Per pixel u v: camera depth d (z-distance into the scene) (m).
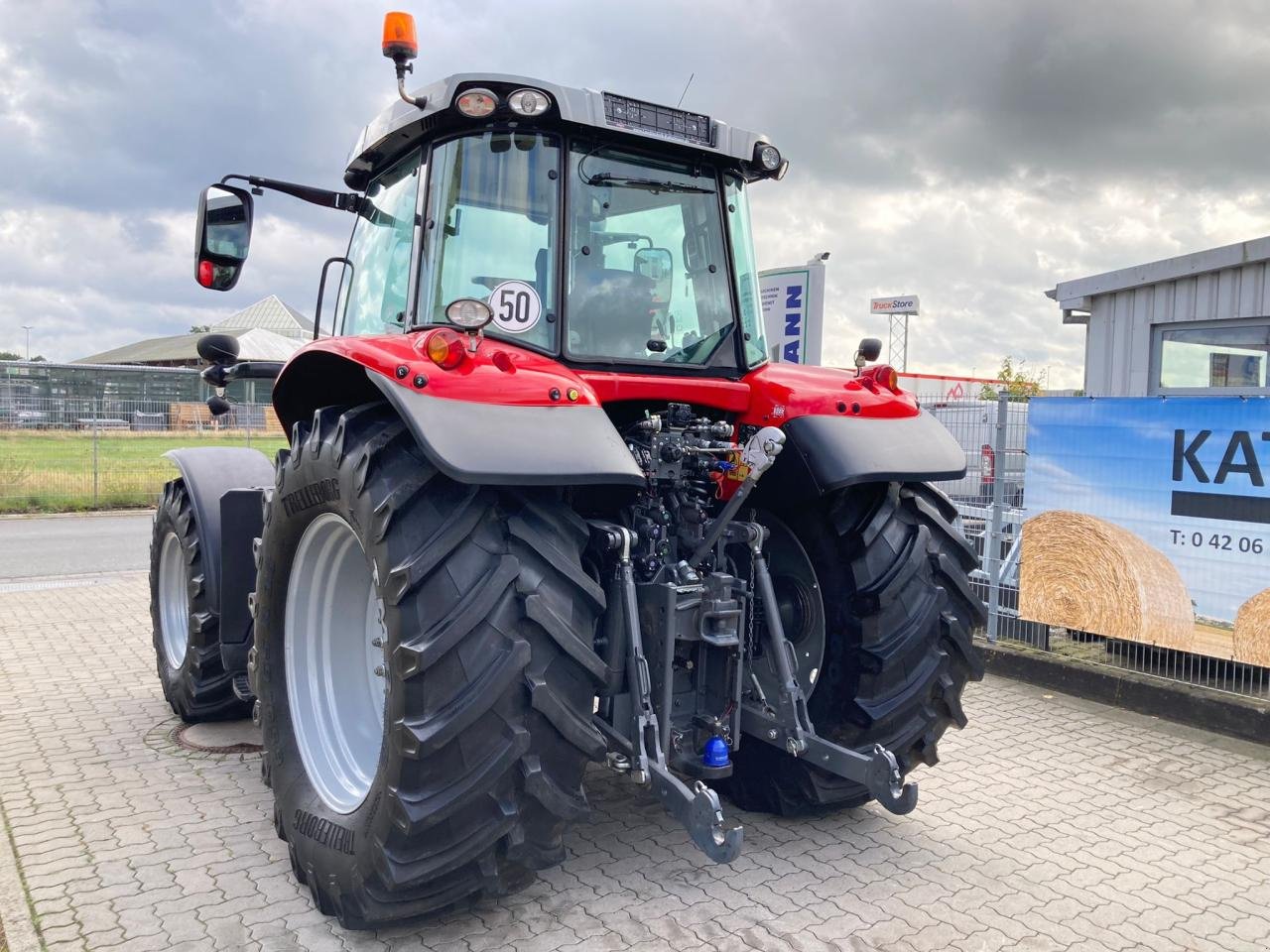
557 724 2.40
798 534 3.36
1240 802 3.77
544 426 2.42
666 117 3.14
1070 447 5.43
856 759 2.88
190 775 3.89
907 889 2.98
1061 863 3.20
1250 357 7.51
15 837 3.30
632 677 2.75
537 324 2.95
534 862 2.50
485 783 2.33
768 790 3.42
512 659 2.34
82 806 3.57
